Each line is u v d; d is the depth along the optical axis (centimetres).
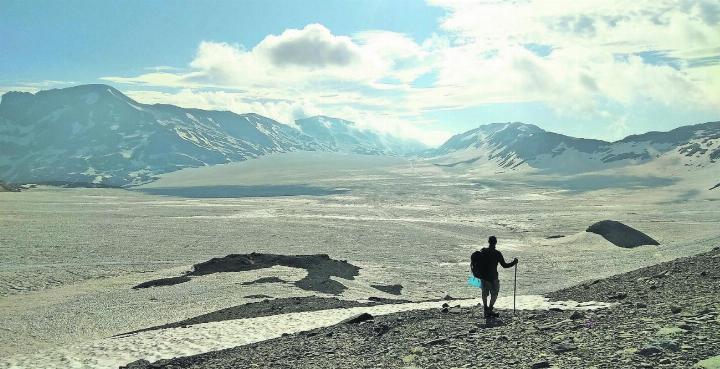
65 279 6019
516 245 8819
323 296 3966
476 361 964
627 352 833
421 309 2078
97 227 11544
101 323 3400
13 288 5500
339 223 12800
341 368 1089
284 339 1672
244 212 15975
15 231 10550
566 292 2266
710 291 1454
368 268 6275
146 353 1744
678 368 722
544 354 923
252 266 5759
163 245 9044
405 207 17900
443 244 9281
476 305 2086
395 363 1060
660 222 11775
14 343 2961
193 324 2552
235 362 1351
